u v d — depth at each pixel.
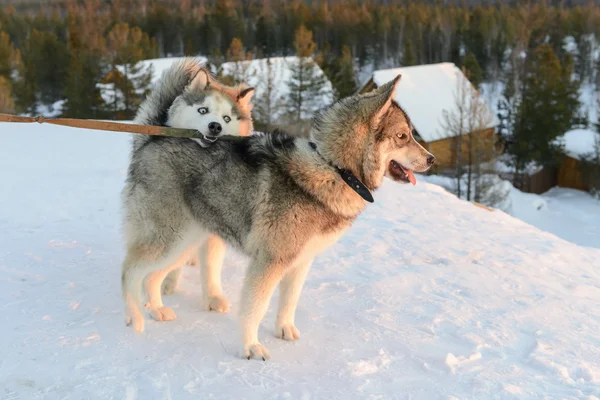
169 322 4.34
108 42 46.81
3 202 7.61
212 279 4.65
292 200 3.79
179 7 67.12
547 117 36.31
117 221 6.97
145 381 3.45
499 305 5.04
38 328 4.05
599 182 34.56
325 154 3.84
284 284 4.18
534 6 72.19
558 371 3.85
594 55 59.38
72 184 8.91
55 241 6.00
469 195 28.56
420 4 73.44
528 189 36.69
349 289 5.18
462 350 4.11
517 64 52.16
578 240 26.19
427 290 5.30
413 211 8.57
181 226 4.21
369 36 61.72
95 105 37.38
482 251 6.67
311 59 36.44
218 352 3.90
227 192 4.00
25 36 54.69
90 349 3.80
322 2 69.06
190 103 4.55
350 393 3.47
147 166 4.21
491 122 34.53
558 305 5.14
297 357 3.91
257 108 31.94
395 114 3.98
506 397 3.49
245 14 69.81
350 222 4.04
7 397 3.25
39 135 14.35
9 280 4.89
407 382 3.64
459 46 61.53
